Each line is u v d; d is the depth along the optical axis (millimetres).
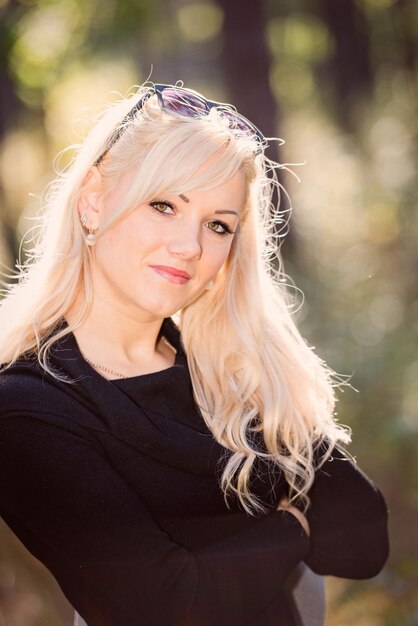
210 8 16797
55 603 4695
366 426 6668
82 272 2281
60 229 2277
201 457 2195
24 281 2357
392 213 9898
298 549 2248
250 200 2492
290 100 15992
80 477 2014
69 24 10750
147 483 2119
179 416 2279
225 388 2418
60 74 10859
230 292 2516
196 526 2184
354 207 10391
